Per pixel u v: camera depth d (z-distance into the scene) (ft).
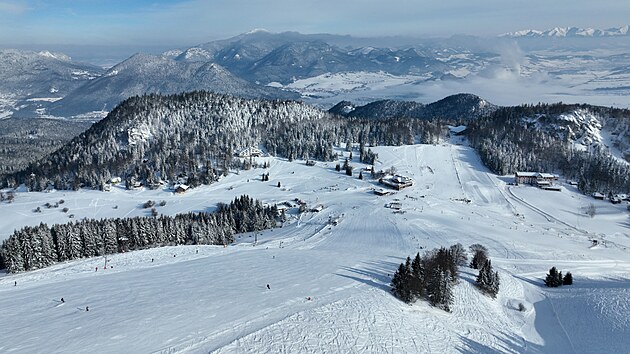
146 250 400.26
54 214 650.84
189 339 195.11
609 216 601.62
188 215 558.97
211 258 362.94
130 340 194.80
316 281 288.10
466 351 223.10
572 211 620.90
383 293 271.08
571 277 344.90
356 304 247.29
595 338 251.19
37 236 416.87
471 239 456.45
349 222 533.14
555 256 419.74
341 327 217.15
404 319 239.30
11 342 197.36
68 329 209.87
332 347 198.59
